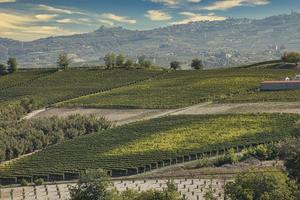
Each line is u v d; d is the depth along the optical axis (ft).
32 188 414.62
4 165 489.26
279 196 231.91
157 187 382.83
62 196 383.65
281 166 371.97
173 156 460.14
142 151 483.92
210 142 494.18
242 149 466.29
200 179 395.34
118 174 437.17
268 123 542.16
